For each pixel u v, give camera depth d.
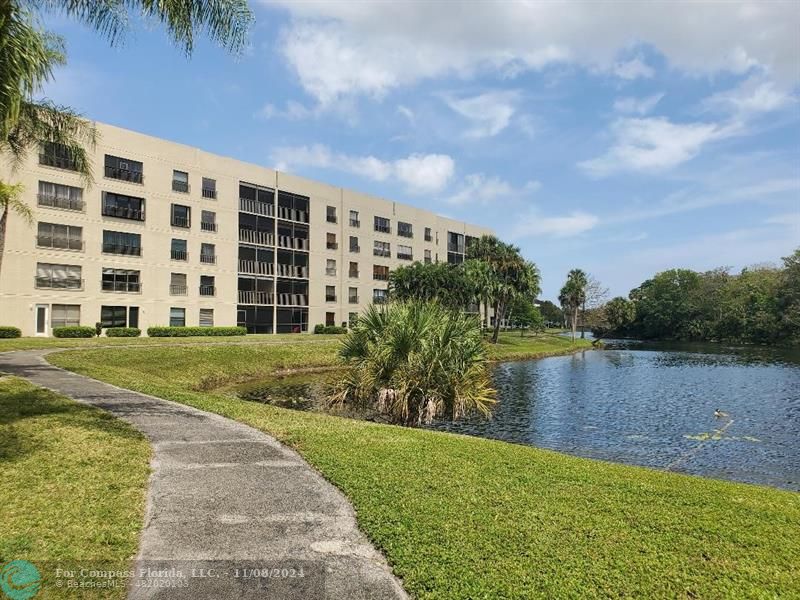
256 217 47.81
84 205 34.56
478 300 55.66
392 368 18.70
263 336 41.84
